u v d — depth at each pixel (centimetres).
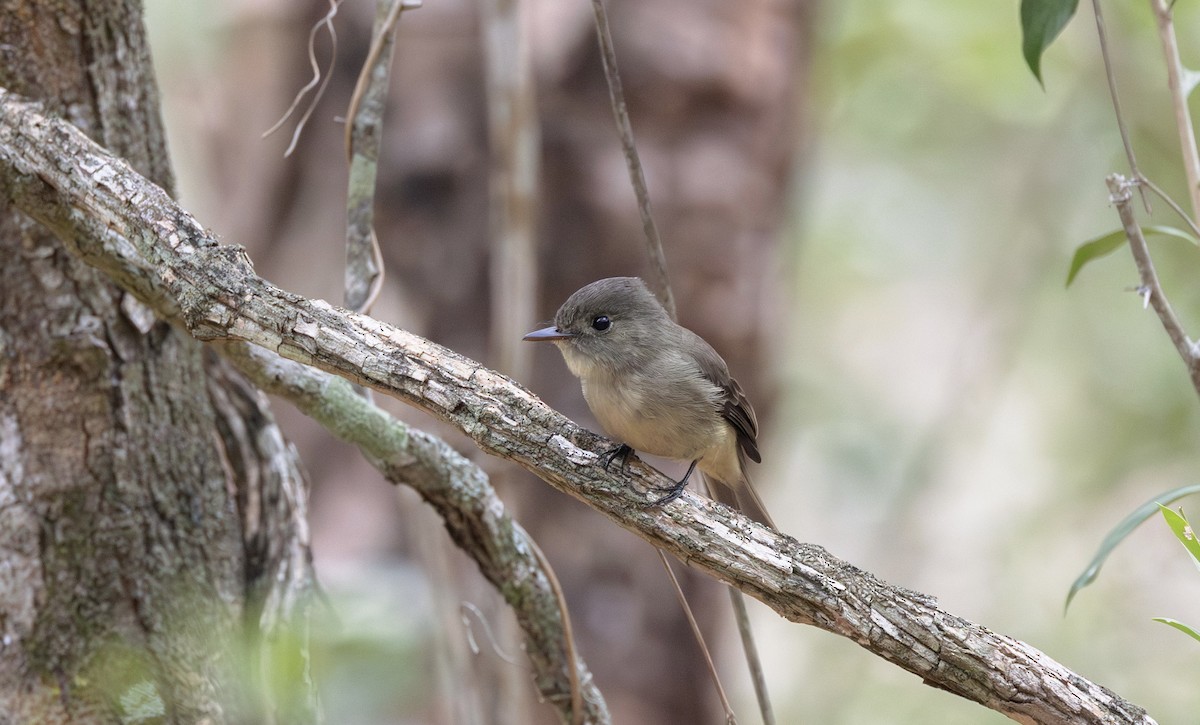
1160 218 1524
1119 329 1725
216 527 657
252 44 1160
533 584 695
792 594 537
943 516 1873
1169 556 1509
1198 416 1578
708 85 1094
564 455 545
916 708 1510
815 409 1920
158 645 613
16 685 585
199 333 525
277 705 627
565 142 1074
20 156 545
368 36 1117
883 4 1647
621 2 1084
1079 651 1431
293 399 623
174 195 661
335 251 1143
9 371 592
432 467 646
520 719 826
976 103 1719
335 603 695
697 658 1115
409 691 759
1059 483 1783
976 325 1730
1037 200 1698
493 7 861
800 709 1577
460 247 1080
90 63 604
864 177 1994
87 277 602
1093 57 1549
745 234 1120
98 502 607
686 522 545
